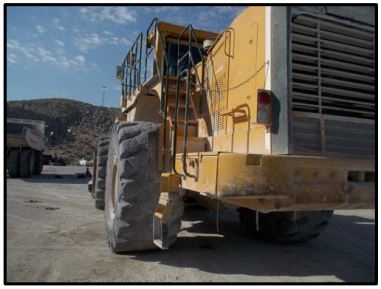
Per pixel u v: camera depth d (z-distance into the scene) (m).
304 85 3.13
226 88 4.16
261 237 4.96
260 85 3.43
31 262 3.68
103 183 7.02
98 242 4.50
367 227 6.18
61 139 59.31
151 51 5.79
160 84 4.95
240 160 2.86
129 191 3.74
